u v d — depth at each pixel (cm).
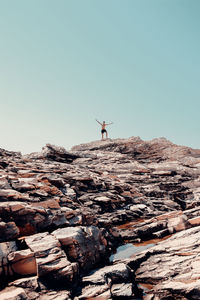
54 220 1053
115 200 1805
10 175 1441
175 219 1483
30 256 767
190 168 3175
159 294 804
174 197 2225
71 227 999
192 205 2105
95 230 1094
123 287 807
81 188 1812
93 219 1306
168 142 4128
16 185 1245
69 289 729
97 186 1925
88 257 928
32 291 671
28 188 1257
